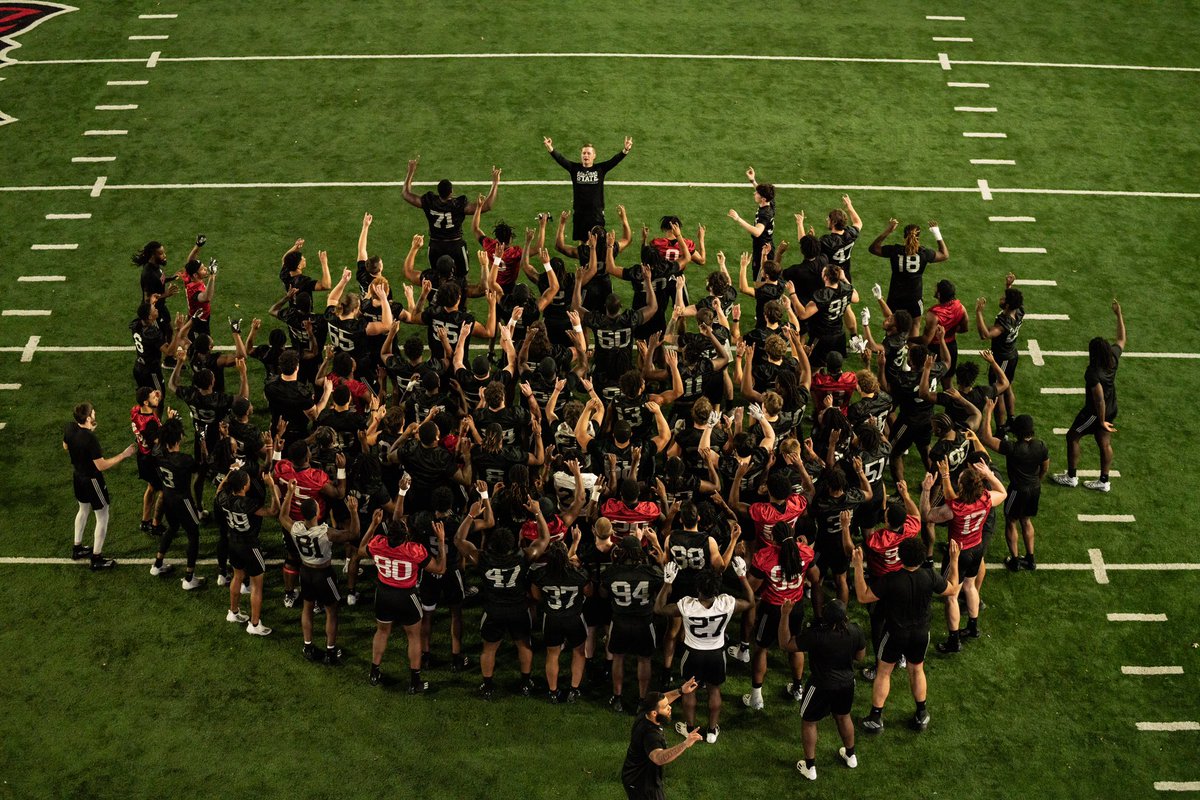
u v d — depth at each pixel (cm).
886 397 1286
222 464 1228
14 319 1656
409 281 1562
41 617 1266
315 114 2059
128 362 1598
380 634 1170
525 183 1911
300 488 1197
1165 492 1444
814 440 1274
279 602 1295
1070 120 2073
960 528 1189
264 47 2223
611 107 2078
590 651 1196
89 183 1906
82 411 1273
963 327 1487
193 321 1511
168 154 1969
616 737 1155
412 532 1139
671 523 1191
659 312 1519
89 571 1320
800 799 1108
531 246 1585
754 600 1180
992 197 1906
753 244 1734
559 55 2206
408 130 2025
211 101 2089
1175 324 1684
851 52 2227
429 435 1203
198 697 1188
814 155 1983
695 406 1199
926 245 1805
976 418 1319
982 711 1197
